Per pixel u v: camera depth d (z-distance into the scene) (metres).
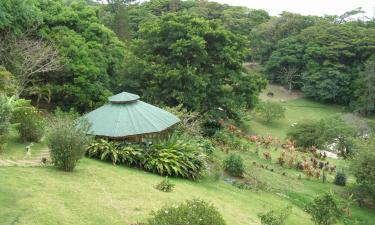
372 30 62.31
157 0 84.50
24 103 17.55
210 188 16.17
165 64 30.31
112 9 72.81
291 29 71.31
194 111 29.14
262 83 34.91
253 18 80.62
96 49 28.02
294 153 27.41
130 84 30.64
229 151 25.45
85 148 13.21
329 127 33.22
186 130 21.77
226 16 77.75
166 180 13.88
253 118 49.97
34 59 23.56
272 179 20.91
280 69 66.38
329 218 13.36
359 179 19.58
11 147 14.95
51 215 9.02
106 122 17.55
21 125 15.92
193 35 29.73
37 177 11.51
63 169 12.86
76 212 9.59
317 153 30.58
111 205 10.61
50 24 28.00
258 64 73.25
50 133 12.91
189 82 29.58
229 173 19.98
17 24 24.62
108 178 13.19
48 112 26.08
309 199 18.70
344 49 60.31
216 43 31.53
